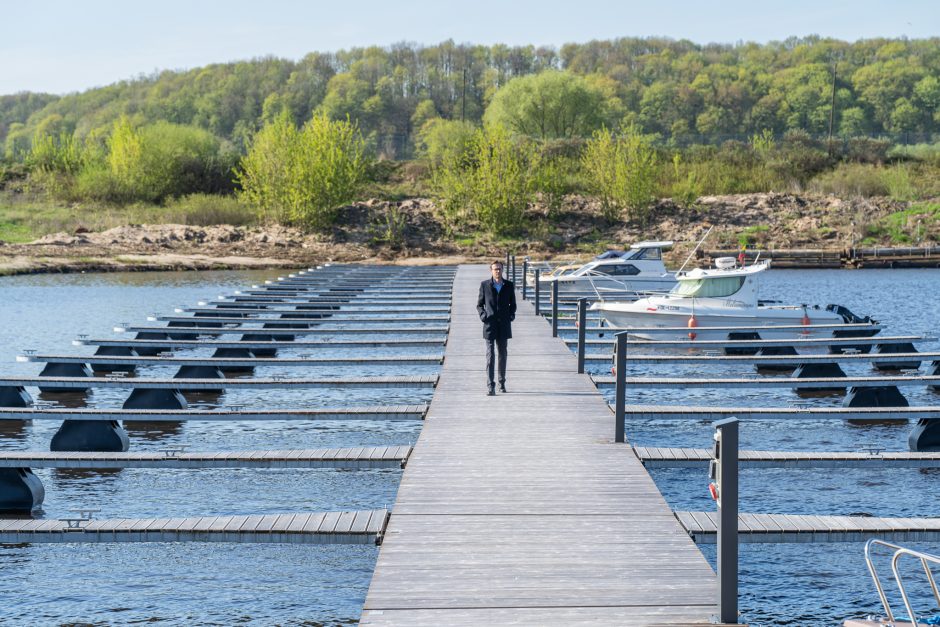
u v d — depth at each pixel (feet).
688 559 29.43
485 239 218.79
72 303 129.90
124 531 33.47
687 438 59.00
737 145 279.28
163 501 45.78
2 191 263.08
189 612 33.30
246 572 37.06
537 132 350.43
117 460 42.70
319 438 59.36
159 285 157.38
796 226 218.18
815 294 142.51
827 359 73.51
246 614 33.12
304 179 221.87
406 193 258.78
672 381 61.21
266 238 216.74
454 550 30.17
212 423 63.46
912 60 655.35
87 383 61.16
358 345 77.41
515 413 50.67
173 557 38.63
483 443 44.04
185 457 42.78
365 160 241.96
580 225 225.97
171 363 72.59
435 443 44.06
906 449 55.83
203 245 209.56
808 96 613.11
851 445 57.06
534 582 27.58
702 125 619.26
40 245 198.80
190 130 285.43
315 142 224.12
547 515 33.60
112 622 32.45
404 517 33.42
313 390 76.23
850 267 195.93
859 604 33.96
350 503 45.57
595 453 42.24
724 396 73.00
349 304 112.06
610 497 35.68
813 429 61.41
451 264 199.31
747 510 44.34
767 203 230.89
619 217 228.22
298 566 37.68
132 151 256.52
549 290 124.06
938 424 54.19
